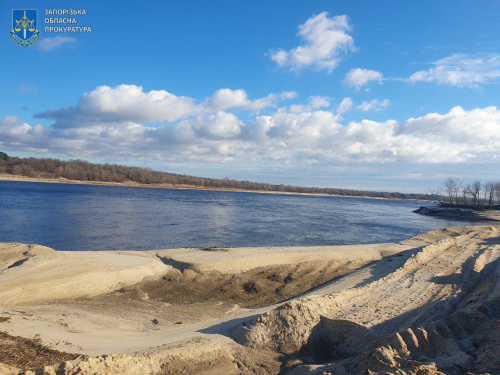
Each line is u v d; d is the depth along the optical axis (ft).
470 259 74.08
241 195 550.77
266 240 118.32
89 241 100.37
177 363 27.76
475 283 57.26
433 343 30.53
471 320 34.50
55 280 52.37
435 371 23.06
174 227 135.64
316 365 28.91
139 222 143.54
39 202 197.26
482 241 104.22
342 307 42.83
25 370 23.36
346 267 78.33
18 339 29.22
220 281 66.08
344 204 454.40
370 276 64.18
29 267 55.57
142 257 74.02
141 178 614.75
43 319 36.94
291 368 29.35
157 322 43.57
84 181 524.11
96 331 36.22
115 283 58.75
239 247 96.84
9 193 252.01
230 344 33.06
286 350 33.22
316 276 71.82
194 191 561.84
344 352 33.09
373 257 87.71
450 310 42.60
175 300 55.47
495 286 48.47
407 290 51.49
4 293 45.39
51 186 400.67
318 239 125.80
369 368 25.29
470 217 277.23
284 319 36.24
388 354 26.71
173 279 65.21
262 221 173.06
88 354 27.94
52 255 63.10
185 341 32.01
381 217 250.16
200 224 148.46
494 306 39.52
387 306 43.65
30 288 48.37
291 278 69.26
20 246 66.18
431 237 120.47
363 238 135.13
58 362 25.45
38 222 126.93
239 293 60.75
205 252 81.35
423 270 64.23
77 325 37.06
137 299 54.19
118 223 137.18
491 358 25.09
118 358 25.09
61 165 555.69
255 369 29.55
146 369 25.79
